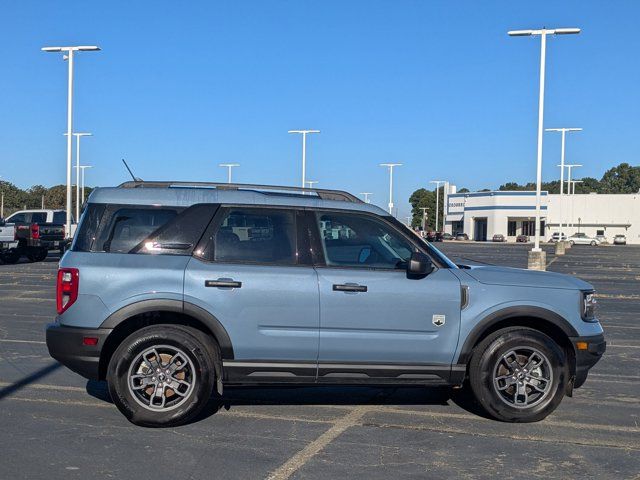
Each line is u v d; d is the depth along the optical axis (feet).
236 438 19.53
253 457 17.99
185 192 20.94
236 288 20.03
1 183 277.64
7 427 20.20
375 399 24.11
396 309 20.36
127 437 19.43
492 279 21.07
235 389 24.61
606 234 317.42
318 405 23.22
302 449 18.69
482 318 20.62
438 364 20.63
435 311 20.49
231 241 20.54
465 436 20.04
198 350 20.01
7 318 40.83
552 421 21.72
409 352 20.48
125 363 19.81
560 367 20.90
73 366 20.01
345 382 20.57
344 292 20.25
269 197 20.99
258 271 20.20
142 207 20.66
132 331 20.89
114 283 19.88
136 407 19.99
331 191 21.81
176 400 20.24
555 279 21.47
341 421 21.39
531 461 18.06
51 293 54.80
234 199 20.84
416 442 19.44
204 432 20.03
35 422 20.71
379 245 21.01
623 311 51.31
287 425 20.88
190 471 16.94
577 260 143.43
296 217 20.84
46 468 16.99
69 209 102.94
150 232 20.47
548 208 326.03
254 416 21.77
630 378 27.96
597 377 28.12
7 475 16.48
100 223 20.49
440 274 20.79
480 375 20.81
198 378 20.07
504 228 335.47
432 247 21.35
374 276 20.44
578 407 23.44
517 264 119.65
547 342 20.84
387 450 18.72
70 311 19.98
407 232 21.18
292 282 20.17
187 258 20.29
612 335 39.22
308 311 20.16
